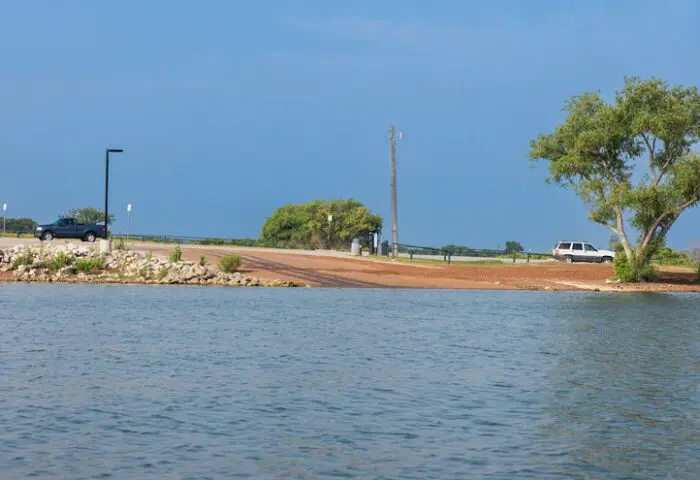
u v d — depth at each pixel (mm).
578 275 64500
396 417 16125
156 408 16531
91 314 33406
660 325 33406
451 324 32594
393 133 76250
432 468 12883
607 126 58500
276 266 61750
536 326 32375
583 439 14672
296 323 31812
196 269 54531
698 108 57375
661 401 17891
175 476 12289
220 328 29703
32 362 21641
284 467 12805
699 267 64438
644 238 60594
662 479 12531
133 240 85312
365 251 86812
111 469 12555
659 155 59125
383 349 25266
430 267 65625
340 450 13781
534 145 61656
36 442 13914
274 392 18312
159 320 31828
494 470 12812
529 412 16703
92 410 16250
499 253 84938
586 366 22484
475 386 19375
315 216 102750
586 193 59062
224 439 14344
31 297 40594
